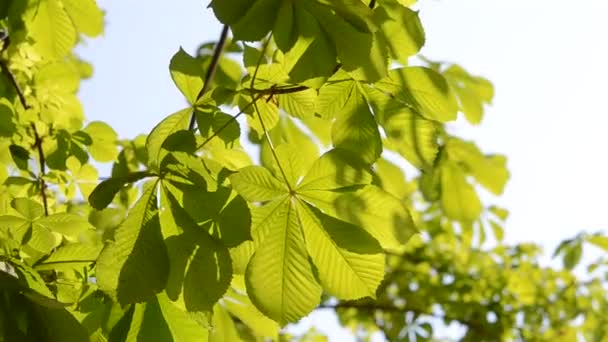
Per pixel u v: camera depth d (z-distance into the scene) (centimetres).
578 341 545
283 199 195
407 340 537
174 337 196
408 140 206
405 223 194
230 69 279
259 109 210
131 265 187
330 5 190
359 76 196
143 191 191
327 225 193
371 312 559
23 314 189
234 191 190
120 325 196
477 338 533
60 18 228
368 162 205
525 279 554
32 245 209
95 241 239
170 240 189
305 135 250
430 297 555
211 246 188
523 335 541
